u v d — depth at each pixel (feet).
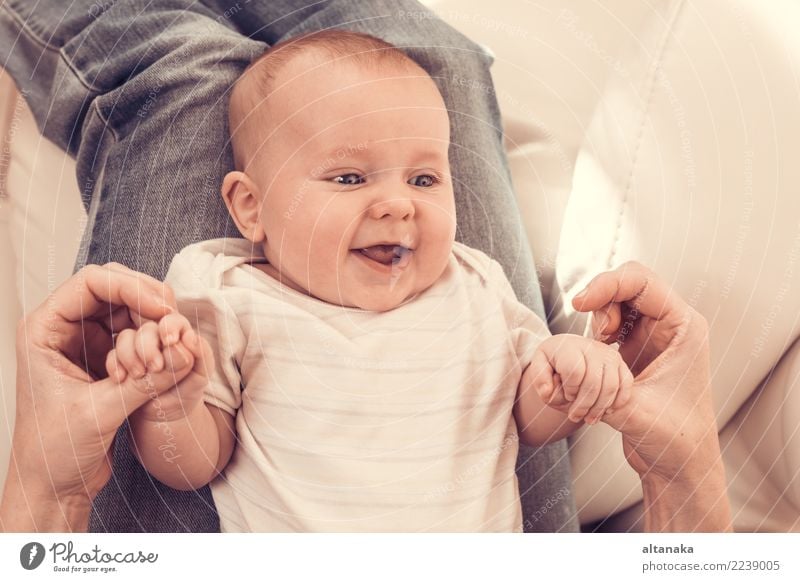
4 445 2.40
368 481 2.08
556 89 3.16
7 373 2.48
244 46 2.63
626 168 2.61
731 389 2.41
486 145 2.70
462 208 2.58
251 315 2.15
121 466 2.23
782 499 2.39
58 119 2.62
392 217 2.14
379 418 2.13
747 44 2.49
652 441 2.10
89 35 2.61
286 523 2.06
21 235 2.66
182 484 2.07
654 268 2.47
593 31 3.20
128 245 2.41
